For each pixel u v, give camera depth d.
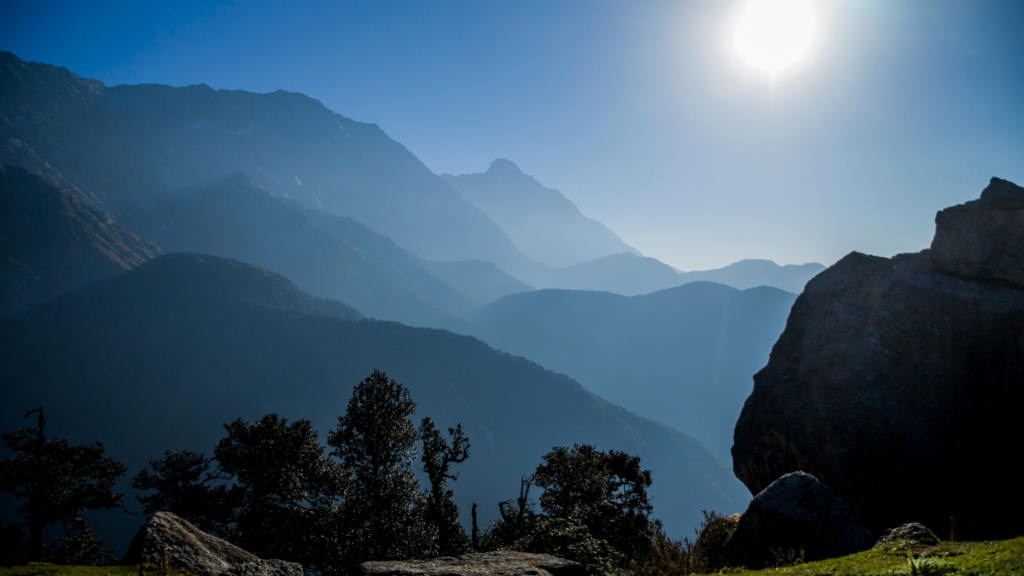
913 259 24.97
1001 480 19.06
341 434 26.12
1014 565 7.93
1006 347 20.50
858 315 24.91
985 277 22.33
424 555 25.75
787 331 27.16
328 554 25.14
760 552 15.30
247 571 11.41
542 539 16.88
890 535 13.23
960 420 20.59
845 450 22.72
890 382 22.70
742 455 27.16
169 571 13.18
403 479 26.11
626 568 15.43
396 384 26.84
